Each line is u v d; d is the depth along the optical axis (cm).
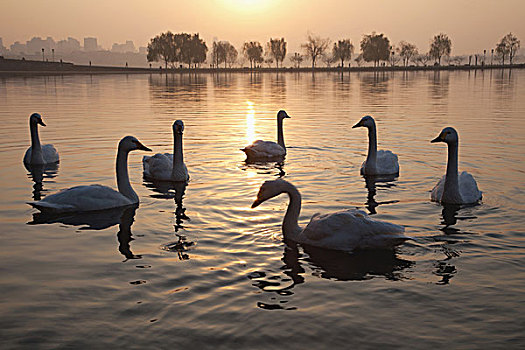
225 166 1348
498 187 1073
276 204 969
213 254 707
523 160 1355
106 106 3145
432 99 3616
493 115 2455
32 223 852
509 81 6450
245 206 955
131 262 677
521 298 569
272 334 493
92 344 476
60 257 698
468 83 6109
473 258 689
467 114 2522
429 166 1323
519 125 2050
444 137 934
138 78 9188
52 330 502
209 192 1067
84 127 2095
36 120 1316
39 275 637
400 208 935
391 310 543
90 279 623
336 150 1582
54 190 1076
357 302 562
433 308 548
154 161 1199
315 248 734
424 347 471
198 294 579
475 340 483
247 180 1180
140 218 880
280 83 7131
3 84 5722
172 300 564
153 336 489
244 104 3378
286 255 705
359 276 634
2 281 619
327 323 515
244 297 572
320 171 1280
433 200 991
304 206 952
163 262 676
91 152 1528
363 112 2727
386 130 1991
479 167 1280
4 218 878
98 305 554
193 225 838
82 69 13150
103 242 759
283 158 1461
